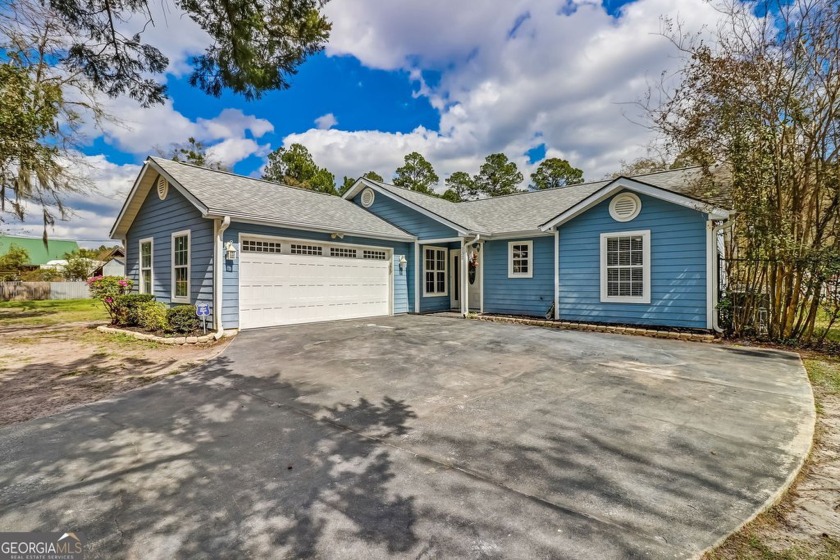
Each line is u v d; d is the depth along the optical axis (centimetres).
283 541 222
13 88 991
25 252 3347
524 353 714
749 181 810
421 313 1401
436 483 282
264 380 552
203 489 277
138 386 534
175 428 387
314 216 1155
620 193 1009
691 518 241
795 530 231
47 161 1222
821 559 205
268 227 1009
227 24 525
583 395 480
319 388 513
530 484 281
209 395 489
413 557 208
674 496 265
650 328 934
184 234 1027
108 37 526
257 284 992
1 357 719
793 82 770
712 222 881
